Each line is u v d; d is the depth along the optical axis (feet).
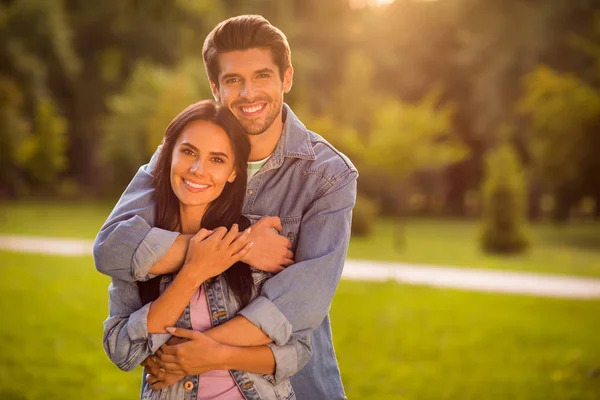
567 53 131.54
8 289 48.52
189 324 9.45
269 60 9.88
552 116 112.47
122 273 9.47
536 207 148.05
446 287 54.19
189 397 9.43
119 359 9.37
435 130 97.09
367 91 150.41
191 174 9.45
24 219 112.47
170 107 134.21
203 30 188.96
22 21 165.07
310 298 9.30
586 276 62.49
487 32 156.66
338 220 9.76
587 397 26.96
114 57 189.88
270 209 10.16
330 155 10.22
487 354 33.45
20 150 125.29
